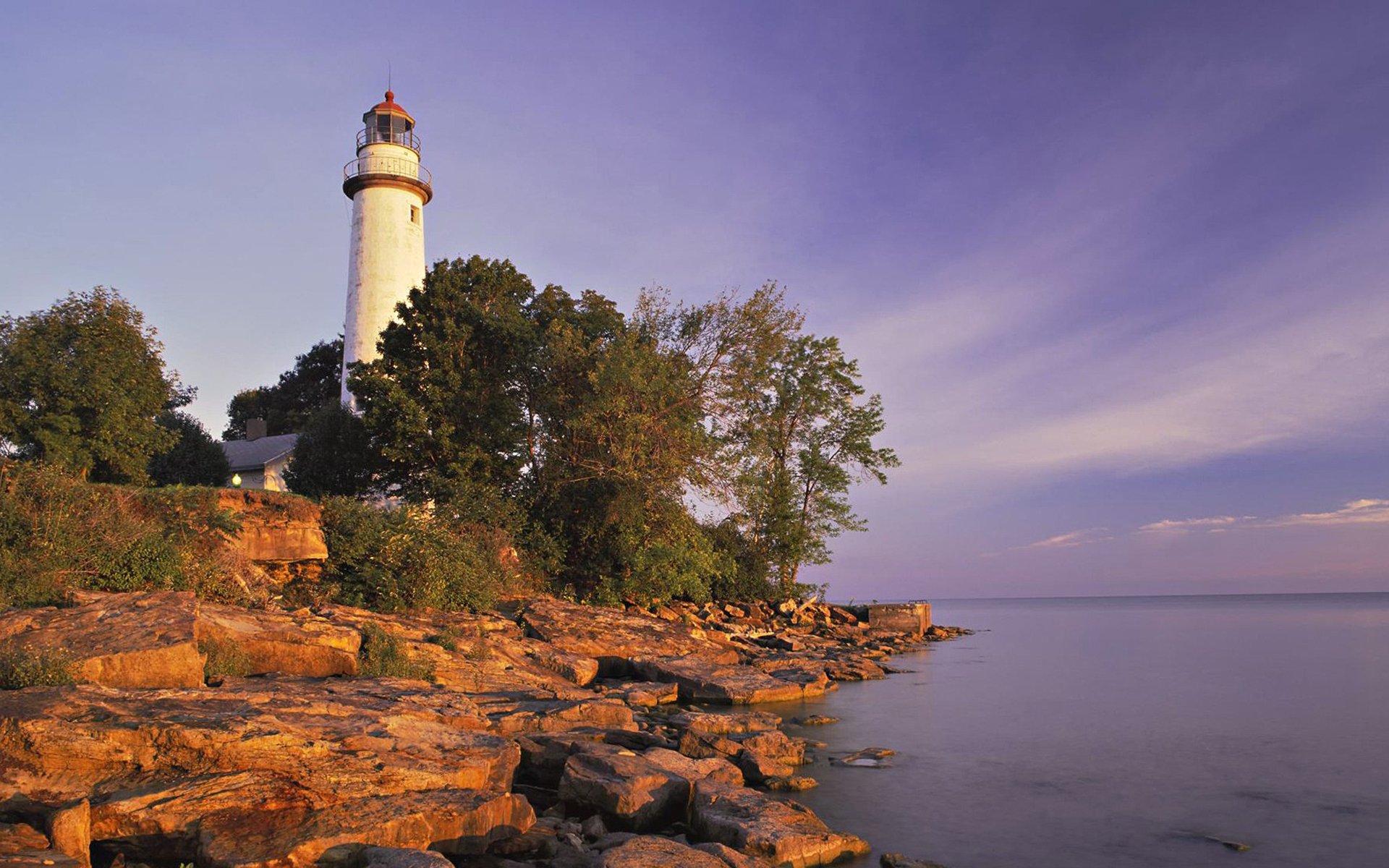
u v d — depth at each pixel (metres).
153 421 29.53
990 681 28.61
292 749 9.76
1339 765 15.97
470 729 13.83
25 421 24.75
